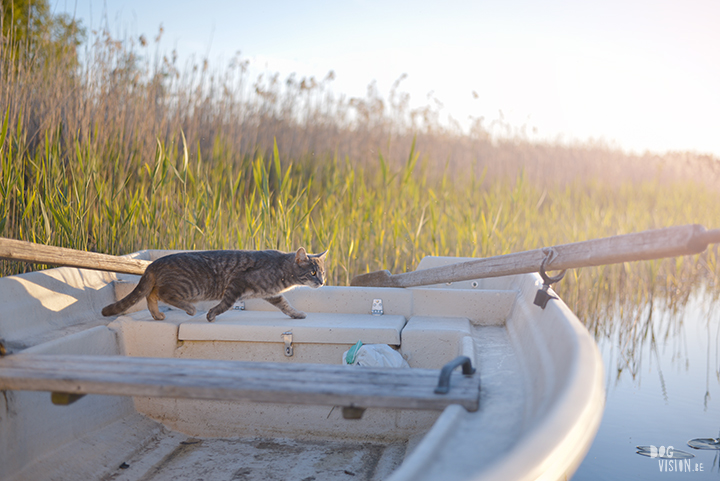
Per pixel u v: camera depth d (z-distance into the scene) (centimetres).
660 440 304
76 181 443
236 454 256
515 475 110
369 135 969
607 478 256
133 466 239
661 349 482
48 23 664
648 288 655
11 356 202
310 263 324
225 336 287
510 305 312
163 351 290
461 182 871
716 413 342
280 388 166
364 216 562
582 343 164
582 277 622
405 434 268
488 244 562
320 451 260
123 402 273
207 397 167
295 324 292
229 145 675
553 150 1323
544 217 801
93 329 266
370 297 327
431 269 305
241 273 314
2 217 354
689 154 1511
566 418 126
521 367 216
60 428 229
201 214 483
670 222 862
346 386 170
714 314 600
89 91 542
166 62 668
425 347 283
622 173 1343
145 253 369
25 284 254
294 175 777
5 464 199
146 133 562
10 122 439
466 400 162
